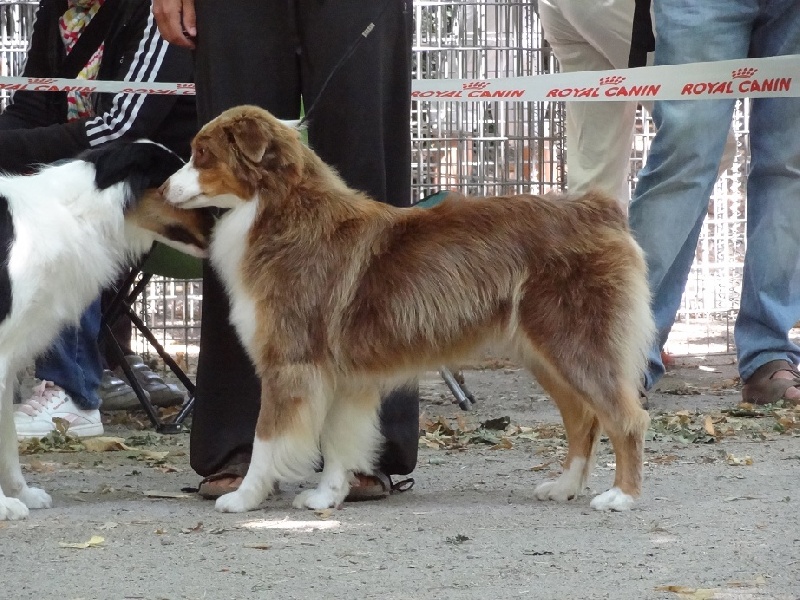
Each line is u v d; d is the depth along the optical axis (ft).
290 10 24.59
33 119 35.78
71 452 31.78
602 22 38.70
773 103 36.68
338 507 23.57
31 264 23.06
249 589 17.52
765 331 37.58
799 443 30.76
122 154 24.16
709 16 35.14
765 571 18.30
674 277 38.60
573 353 22.47
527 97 31.65
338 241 22.89
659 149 36.47
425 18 48.14
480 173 49.60
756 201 37.81
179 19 25.12
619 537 20.61
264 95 24.76
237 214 23.22
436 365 23.30
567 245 22.72
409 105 25.32
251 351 23.12
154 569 18.69
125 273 31.40
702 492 24.56
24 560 19.34
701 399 39.01
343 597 17.07
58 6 35.76
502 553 19.51
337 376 23.12
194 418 25.36
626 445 22.89
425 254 22.84
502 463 29.14
